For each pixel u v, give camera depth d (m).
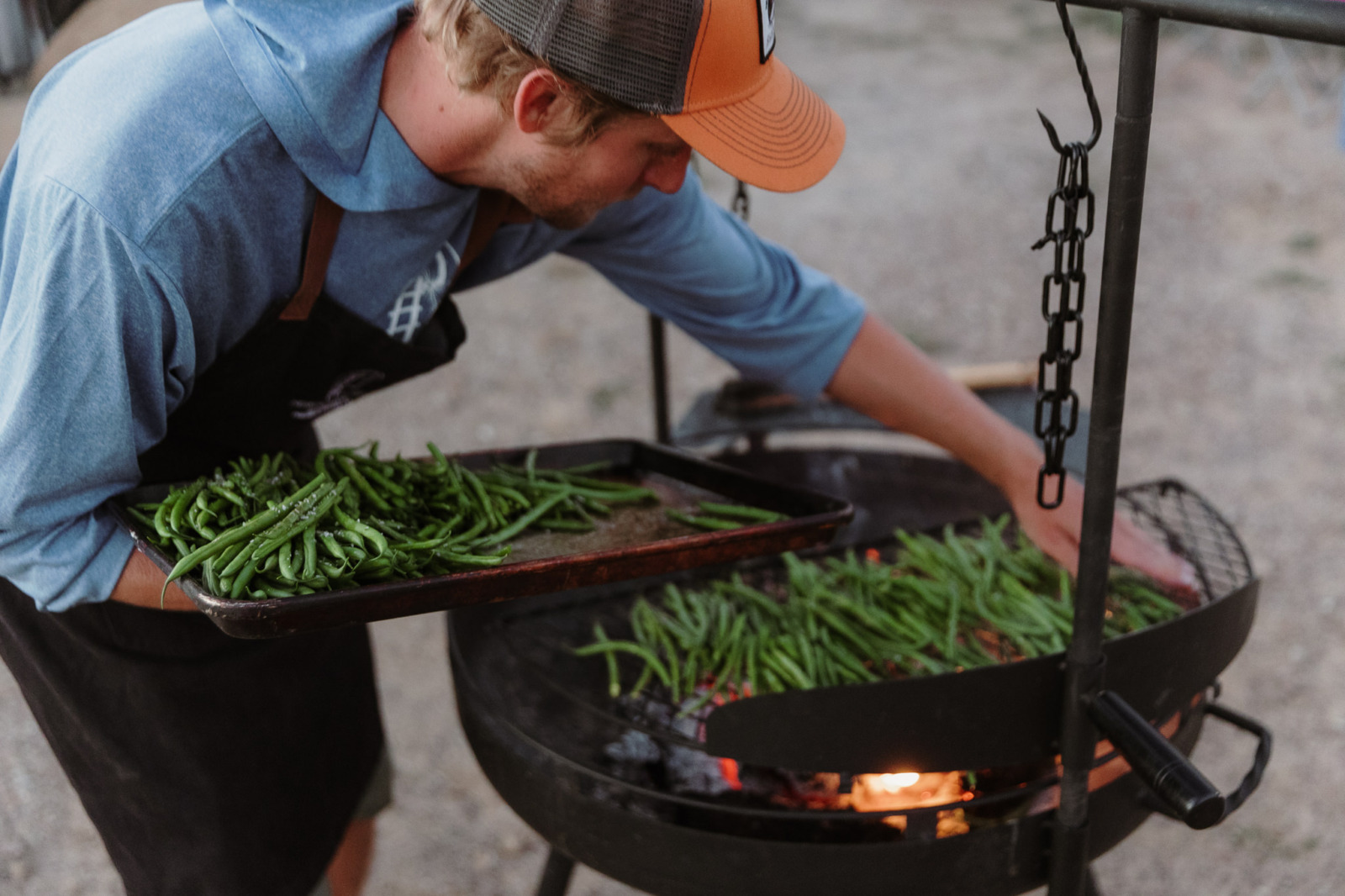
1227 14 0.97
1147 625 1.72
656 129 1.21
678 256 1.64
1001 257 5.53
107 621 1.49
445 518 1.50
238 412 1.44
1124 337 1.14
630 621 1.92
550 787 1.54
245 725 1.64
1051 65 8.15
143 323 1.17
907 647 1.71
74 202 1.13
